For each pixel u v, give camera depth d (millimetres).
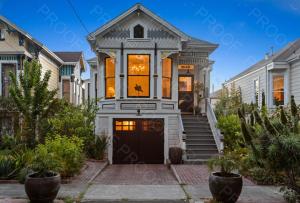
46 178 9344
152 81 19875
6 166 12461
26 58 21953
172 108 20484
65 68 29234
